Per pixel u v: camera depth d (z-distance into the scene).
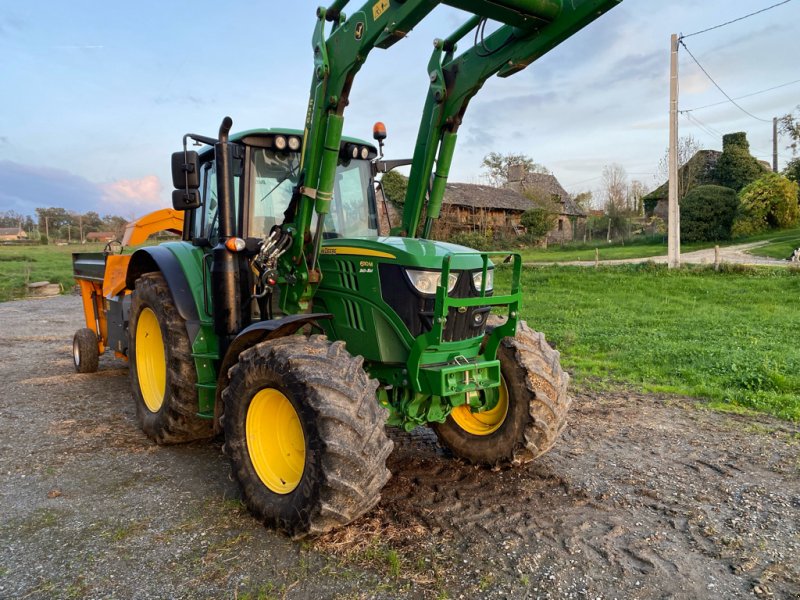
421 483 4.11
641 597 2.76
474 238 33.50
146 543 3.25
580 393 6.77
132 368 5.38
